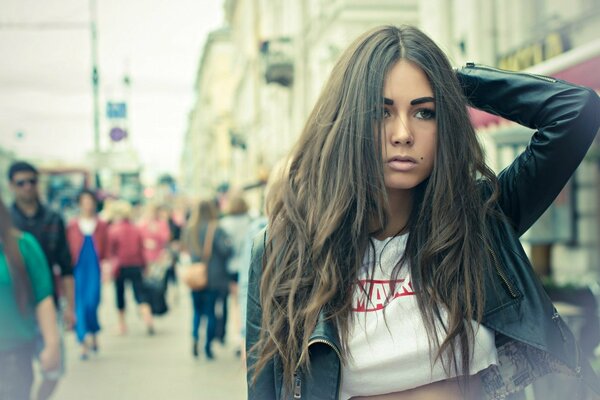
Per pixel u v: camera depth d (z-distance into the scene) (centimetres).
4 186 1136
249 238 442
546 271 689
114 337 897
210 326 739
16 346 258
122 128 2062
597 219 699
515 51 761
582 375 133
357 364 132
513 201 143
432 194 135
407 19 1320
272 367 140
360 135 133
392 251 136
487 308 132
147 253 1208
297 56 1852
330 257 133
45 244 473
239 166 3703
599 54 455
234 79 4325
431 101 133
